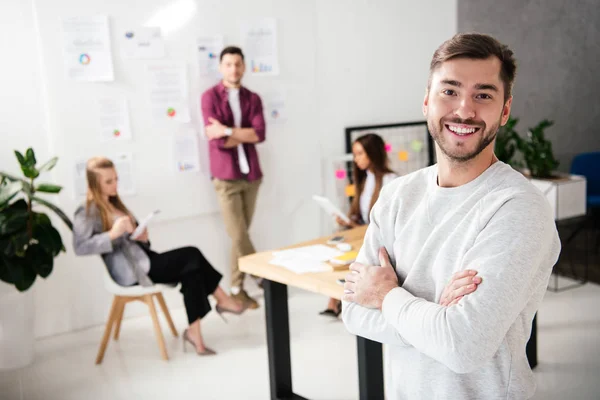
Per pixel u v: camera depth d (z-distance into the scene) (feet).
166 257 12.92
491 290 4.44
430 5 18.75
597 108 20.97
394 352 5.31
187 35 14.92
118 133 14.35
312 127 17.11
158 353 13.23
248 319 14.87
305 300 15.87
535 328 11.60
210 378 11.97
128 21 14.16
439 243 4.96
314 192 17.46
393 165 18.53
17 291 12.52
